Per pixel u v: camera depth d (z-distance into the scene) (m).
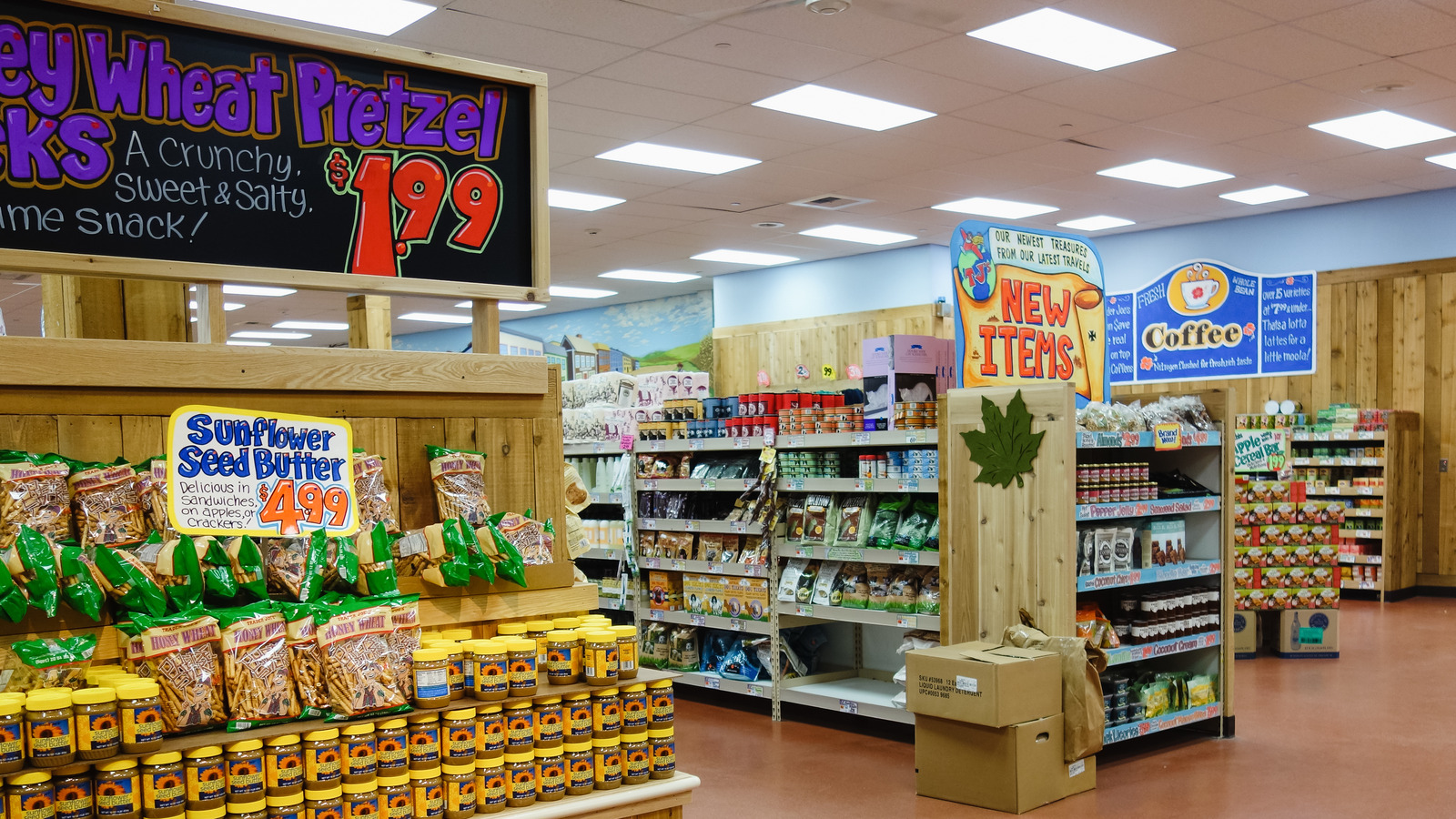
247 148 2.20
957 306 4.57
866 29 5.93
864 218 11.12
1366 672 6.62
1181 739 5.05
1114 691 4.62
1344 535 10.16
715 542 5.95
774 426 5.70
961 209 10.76
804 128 7.84
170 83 2.12
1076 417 4.47
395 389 2.36
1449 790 4.22
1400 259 10.43
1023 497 4.37
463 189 2.48
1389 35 6.15
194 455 2.06
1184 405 5.11
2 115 1.97
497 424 2.54
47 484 1.89
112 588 1.88
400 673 2.03
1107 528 4.60
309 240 2.28
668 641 6.25
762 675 5.81
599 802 2.19
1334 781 4.36
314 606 1.98
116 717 1.76
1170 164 9.14
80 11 2.04
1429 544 10.36
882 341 5.14
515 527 2.41
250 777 1.83
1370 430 9.96
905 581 5.05
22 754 1.69
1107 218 11.44
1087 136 8.18
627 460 6.38
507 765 2.12
